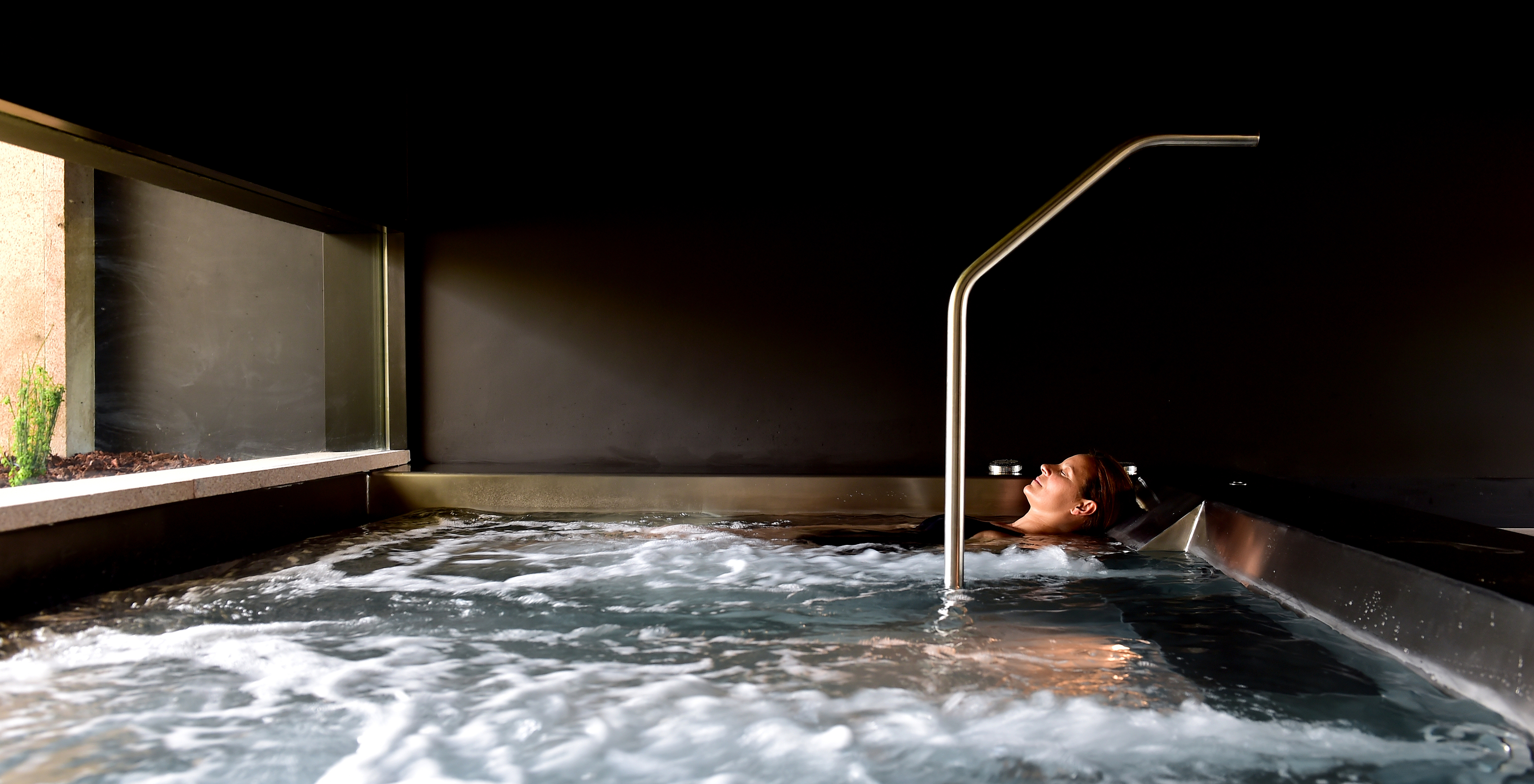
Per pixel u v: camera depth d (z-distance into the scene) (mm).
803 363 3881
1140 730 1216
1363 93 3701
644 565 2365
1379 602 1549
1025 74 3809
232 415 4000
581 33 3889
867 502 3406
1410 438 3705
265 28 3033
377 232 3891
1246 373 3748
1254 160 3738
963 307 1889
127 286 3982
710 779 1099
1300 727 1218
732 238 3893
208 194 3152
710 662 1542
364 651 1632
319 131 3314
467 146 3926
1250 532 2145
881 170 3857
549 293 3926
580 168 3914
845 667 1503
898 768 1119
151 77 2533
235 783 1094
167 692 1427
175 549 2369
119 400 3984
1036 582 2127
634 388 3916
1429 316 3695
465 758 1166
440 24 3883
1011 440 3818
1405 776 1065
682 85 3885
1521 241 3670
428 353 3943
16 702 1381
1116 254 3783
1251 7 3725
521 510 3479
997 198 3830
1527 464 3676
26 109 2170
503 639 1695
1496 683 1237
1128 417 3789
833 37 3848
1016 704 1318
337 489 3213
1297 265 3734
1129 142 1774
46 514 1996
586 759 1162
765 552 2529
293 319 3992
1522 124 3654
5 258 3637
